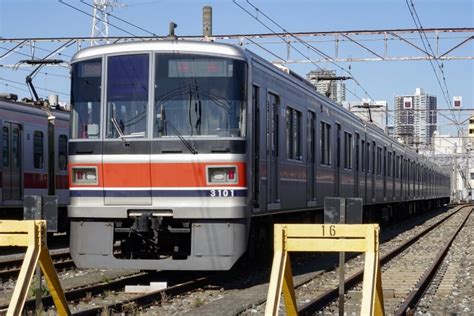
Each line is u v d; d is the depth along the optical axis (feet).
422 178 164.96
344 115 75.97
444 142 342.44
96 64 43.50
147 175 41.88
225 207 41.06
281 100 51.85
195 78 42.27
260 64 47.01
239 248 41.63
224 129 41.65
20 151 71.67
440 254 65.41
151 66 42.65
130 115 42.57
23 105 72.90
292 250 24.99
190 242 42.19
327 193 67.15
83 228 43.24
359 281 48.03
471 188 396.98
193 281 45.14
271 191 49.08
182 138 41.65
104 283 44.06
